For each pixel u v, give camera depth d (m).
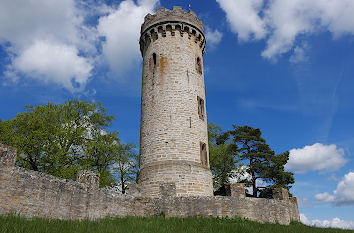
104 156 27.89
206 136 21.44
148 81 22.30
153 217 15.38
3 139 24.00
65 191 13.07
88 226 10.28
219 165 33.72
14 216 9.91
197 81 22.42
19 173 11.52
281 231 13.32
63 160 24.56
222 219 14.77
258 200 17.11
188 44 23.12
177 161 18.81
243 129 31.84
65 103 28.08
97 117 28.77
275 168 28.92
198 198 15.79
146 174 18.98
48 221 10.27
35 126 25.05
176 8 23.61
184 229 11.78
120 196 15.80
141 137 21.09
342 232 15.94
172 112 20.36
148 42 23.83
